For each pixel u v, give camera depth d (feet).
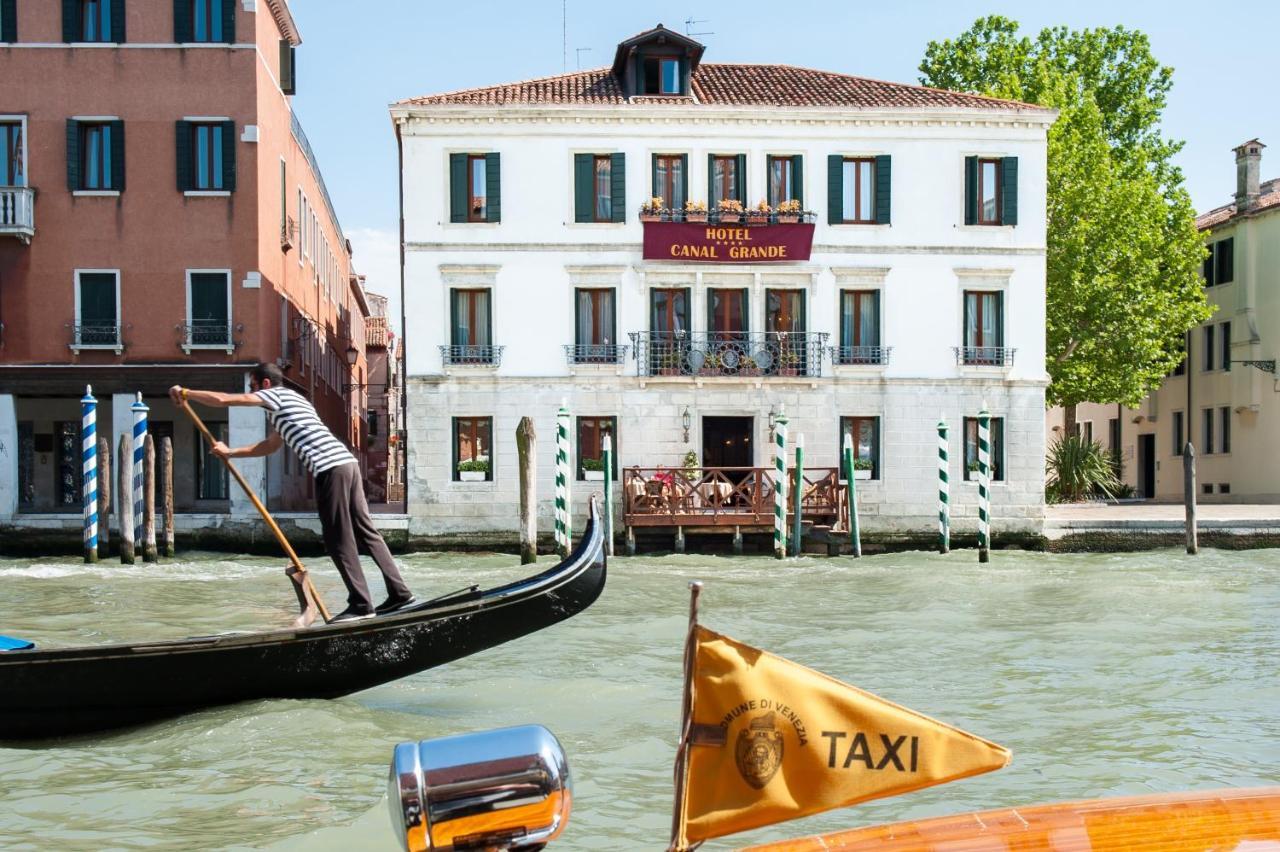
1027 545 85.81
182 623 44.21
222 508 88.74
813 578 62.80
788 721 6.55
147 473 72.64
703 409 86.28
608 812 19.66
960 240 88.38
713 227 85.71
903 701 29.22
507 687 30.45
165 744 24.31
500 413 85.40
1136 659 35.37
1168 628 42.27
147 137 85.10
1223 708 28.22
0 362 84.02
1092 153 101.55
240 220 85.51
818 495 82.48
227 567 69.41
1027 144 88.74
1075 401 106.01
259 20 86.69
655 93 88.48
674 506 80.53
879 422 87.30
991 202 88.94
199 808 19.94
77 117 84.74
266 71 89.45
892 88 93.30
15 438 84.28
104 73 84.74
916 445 87.35
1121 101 114.01
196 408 89.86
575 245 85.97
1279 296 113.29
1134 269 102.06
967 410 87.81
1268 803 6.77
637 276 86.43
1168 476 130.52
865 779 6.50
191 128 85.61
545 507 84.94
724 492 85.81
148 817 19.47
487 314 86.07
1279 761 23.24
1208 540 83.30
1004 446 87.76
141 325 85.15
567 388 85.71
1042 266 88.79
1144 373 103.96
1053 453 110.83
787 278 87.25
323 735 24.71
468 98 86.63
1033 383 88.28
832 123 87.40
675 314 87.15
